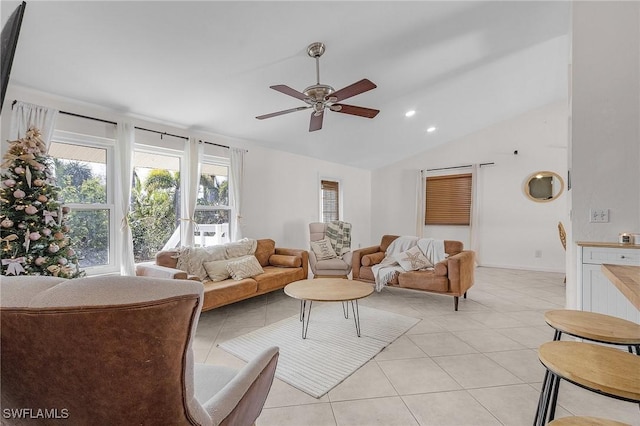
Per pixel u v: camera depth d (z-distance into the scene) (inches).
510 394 73.6
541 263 220.2
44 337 26.7
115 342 26.9
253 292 133.1
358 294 106.3
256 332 112.3
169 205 144.7
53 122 104.3
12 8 70.4
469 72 149.0
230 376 51.0
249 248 157.6
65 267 92.0
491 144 236.2
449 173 254.1
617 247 88.1
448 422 64.0
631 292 40.6
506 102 198.5
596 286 91.2
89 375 27.8
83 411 29.3
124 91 110.3
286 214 204.7
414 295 163.2
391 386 77.3
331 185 249.4
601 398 72.5
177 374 29.7
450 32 112.4
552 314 59.3
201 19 82.7
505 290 170.1
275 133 173.8
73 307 26.0
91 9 74.7
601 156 96.5
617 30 94.8
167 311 27.5
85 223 117.0
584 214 98.6
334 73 121.5
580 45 98.5
